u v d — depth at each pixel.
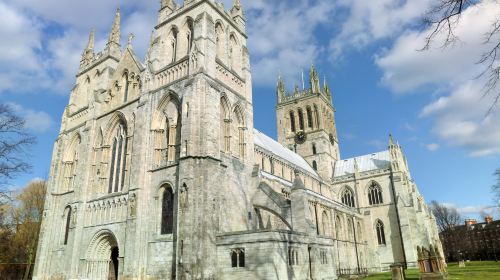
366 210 107.56
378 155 120.19
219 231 46.47
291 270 45.97
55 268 62.19
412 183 113.44
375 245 102.75
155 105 57.75
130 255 49.19
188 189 45.66
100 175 62.06
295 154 115.50
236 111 61.19
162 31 65.38
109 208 57.44
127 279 48.00
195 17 61.44
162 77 59.38
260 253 42.62
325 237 60.78
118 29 79.12
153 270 47.59
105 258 57.44
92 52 83.00
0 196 40.44
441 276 46.41
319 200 78.88
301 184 57.72
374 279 59.62
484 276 52.34
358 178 112.31
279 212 56.00
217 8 63.38
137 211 51.22
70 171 72.38
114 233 54.34
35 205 96.56
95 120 68.00
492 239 196.00
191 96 51.22
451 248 181.25
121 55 74.88
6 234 88.19
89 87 78.00
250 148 61.16
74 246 58.25
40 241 66.56
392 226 102.62
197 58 54.09
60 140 74.75
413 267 93.38
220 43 63.22
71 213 61.88
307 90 127.88
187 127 49.62
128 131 60.88
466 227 197.38
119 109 64.50
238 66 65.88
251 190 58.59
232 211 51.94
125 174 57.84
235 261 43.97
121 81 67.50
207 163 47.47
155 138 55.88
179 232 44.50
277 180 73.00
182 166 47.56
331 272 59.62
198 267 42.03
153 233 49.88
